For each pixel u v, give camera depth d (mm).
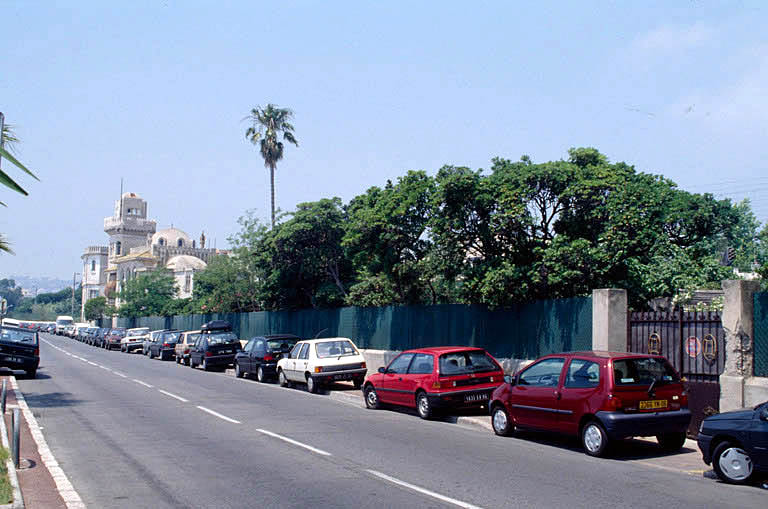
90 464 10117
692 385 12820
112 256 115625
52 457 10328
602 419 10445
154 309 76125
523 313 18453
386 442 12094
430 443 12016
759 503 7711
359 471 9555
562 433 11391
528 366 12547
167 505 7766
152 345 44656
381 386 17344
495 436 13047
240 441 12148
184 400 18875
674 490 8359
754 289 12086
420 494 8172
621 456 10805
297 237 30766
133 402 18297
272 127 48062
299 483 8812
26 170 2934
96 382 24516
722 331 12422
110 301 106062
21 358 25203
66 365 34344
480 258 19766
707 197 33375
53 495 8133
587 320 16047
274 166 48125
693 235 32719
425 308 22859
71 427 13812
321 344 21922
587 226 18906
